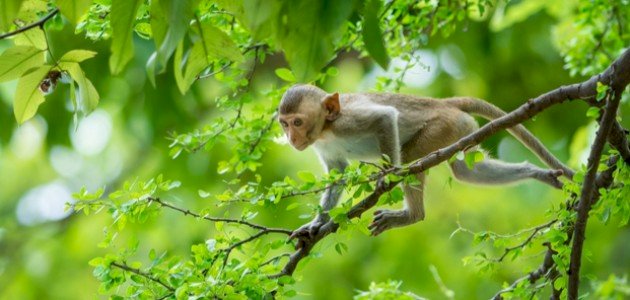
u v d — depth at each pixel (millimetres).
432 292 21938
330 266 22203
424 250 22312
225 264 9336
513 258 9977
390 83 13227
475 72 23375
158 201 9469
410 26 12562
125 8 6695
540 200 23000
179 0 6656
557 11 18000
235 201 9680
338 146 12875
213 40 7281
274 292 9359
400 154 12430
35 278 24469
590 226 21797
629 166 9445
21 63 8055
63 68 8188
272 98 12539
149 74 6848
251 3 6473
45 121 23062
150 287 9133
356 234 22734
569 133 22953
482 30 22953
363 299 11211
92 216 24422
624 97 13539
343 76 23594
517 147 23203
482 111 13320
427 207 22875
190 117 22734
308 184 9367
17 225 26938
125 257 9266
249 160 11711
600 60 14164
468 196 22781
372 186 9945
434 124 12867
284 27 6566
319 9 6473
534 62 23156
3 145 23812
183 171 22156
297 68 6582
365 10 6723
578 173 9305
